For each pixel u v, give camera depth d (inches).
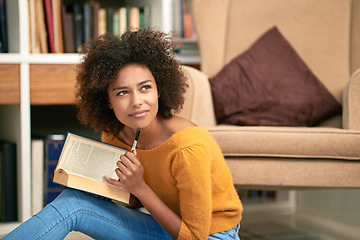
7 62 69.2
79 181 37.5
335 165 53.5
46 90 71.9
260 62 71.2
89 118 40.8
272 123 66.5
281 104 67.4
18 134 71.7
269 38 74.1
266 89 68.5
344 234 76.9
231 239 41.4
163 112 40.7
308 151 52.6
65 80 72.8
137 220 40.8
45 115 93.6
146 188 38.0
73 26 77.7
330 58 74.8
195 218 37.6
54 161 74.1
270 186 54.6
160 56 39.0
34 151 72.9
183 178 37.6
